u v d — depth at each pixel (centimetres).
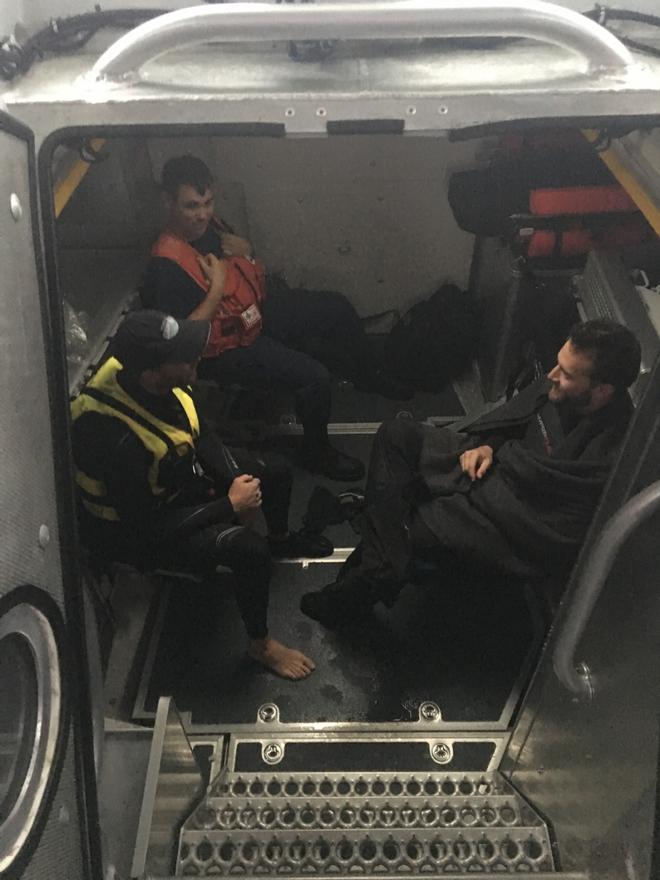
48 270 118
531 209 245
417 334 321
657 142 152
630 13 148
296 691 225
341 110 116
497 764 206
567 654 117
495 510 196
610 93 114
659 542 106
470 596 249
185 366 181
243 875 162
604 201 241
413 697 223
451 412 321
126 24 143
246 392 326
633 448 123
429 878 148
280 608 248
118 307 255
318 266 335
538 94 114
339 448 305
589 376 182
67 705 119
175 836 167
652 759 107
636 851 112
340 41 133
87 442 182
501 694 224
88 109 114
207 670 232
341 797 187
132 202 281
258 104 114
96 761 159
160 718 166
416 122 117
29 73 126
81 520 197
